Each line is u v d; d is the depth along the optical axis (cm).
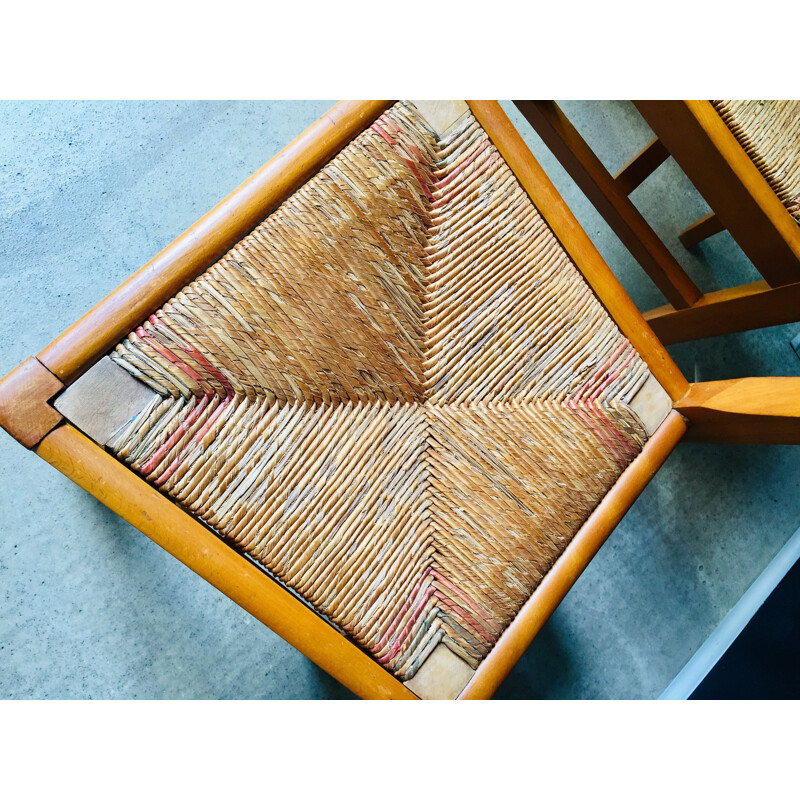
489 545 50
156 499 42
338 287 48
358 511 47
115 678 79
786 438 47
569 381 53
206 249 45
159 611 81
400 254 50
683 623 95
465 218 52
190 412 44
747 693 83
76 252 84
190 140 88
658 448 54
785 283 67
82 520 80
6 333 81
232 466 44
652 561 96
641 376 55
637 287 101
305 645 44
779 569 91
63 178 85
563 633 91
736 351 103
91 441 42
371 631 47
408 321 50
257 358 46
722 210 66
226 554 43
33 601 78
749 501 100
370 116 49
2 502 78
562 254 54
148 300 43
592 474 53
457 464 50
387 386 49
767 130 62
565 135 76
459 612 48
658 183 104
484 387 51
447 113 52
